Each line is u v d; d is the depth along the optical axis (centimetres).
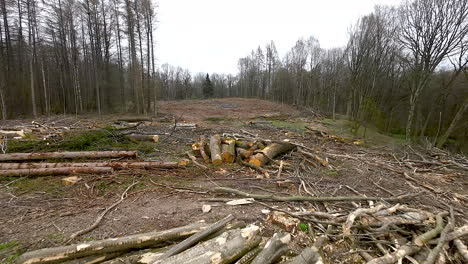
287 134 1060
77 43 1923
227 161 583
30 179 432
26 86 1712
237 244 203
